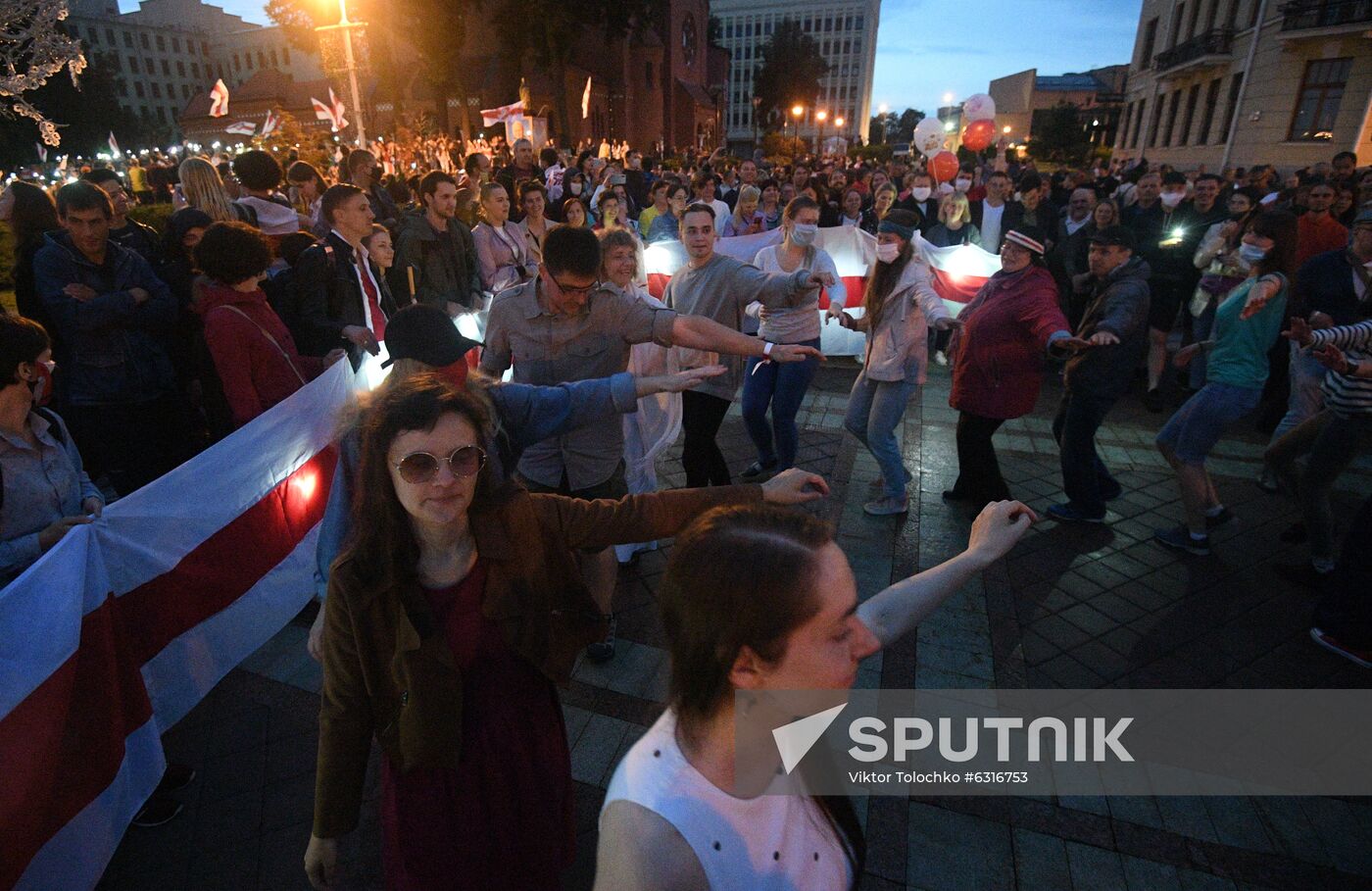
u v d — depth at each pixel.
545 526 1.58
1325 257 4.43
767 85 67.50
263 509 2.91
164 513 2.42
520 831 1.60
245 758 2.72
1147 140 32.06
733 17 102.69
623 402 2.26
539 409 2.24
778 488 1.71
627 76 44.16
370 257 4.12
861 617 1.21
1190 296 6.59
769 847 0.90
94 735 2.06
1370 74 19.06
